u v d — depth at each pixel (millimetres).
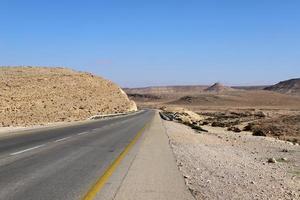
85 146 21734
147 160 16797
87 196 9656
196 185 11922
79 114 86188
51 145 21766
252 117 102938
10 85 89562
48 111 80438
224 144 30422
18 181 11281
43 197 9430
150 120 65125
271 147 29266
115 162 15688
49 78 106000
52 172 12969
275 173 15992
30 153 17859
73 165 14633
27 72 114812
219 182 12625
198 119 103562
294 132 51000
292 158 22344
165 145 24141
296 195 11312
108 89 133000
